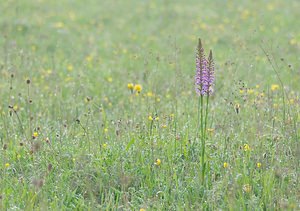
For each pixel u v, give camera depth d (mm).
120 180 8070
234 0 25516
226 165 8133
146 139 8922
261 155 8383
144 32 20531
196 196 7699
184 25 21312
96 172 8258
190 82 12766
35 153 8633
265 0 25547
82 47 18266
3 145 9047
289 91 11750
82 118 10664
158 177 8125
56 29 20234
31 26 20328
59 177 8125
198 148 8797
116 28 21156
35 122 10148
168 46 17203
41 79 13570
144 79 13242
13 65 13695
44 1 24469
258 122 9055
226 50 16141
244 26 20844
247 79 11945
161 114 10180
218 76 13242
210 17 22562
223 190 7715
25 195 7656
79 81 13203
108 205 7457
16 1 23875
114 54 17203
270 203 7422
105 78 14500
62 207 7453
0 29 19750
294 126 8922
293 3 25125
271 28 20250
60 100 11719
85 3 24859
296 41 18625
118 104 12234
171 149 8672
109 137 9352
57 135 9367
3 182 7922
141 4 24969
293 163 8203
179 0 25797
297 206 7266
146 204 7543
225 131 9141
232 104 9617
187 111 10789
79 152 8688
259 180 7969
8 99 11797
